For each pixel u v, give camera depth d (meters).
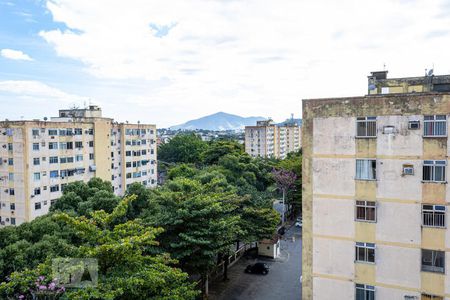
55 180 48.09
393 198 18.48
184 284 17.14
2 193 45.47
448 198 17.42
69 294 12.96
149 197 31.03
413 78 24.41
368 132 18.97
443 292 17.62
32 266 20.34
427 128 17.78
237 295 28.09
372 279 19.06
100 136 56.12
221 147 65.19
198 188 28.02
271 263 35.69
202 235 22.94
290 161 59.75
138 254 15.77
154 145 69.88
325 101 19.81
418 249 18.09
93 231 15.40
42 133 46.06
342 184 19.59
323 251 20.22
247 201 34.56
